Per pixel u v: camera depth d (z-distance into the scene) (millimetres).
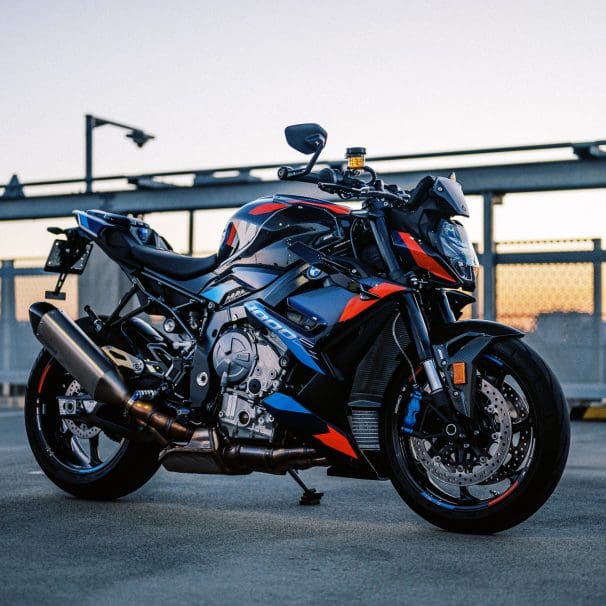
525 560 3488
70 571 3322
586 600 2998
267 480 5312
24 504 4590
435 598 3016
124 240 4766
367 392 4008
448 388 3840
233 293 4316
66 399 4727
